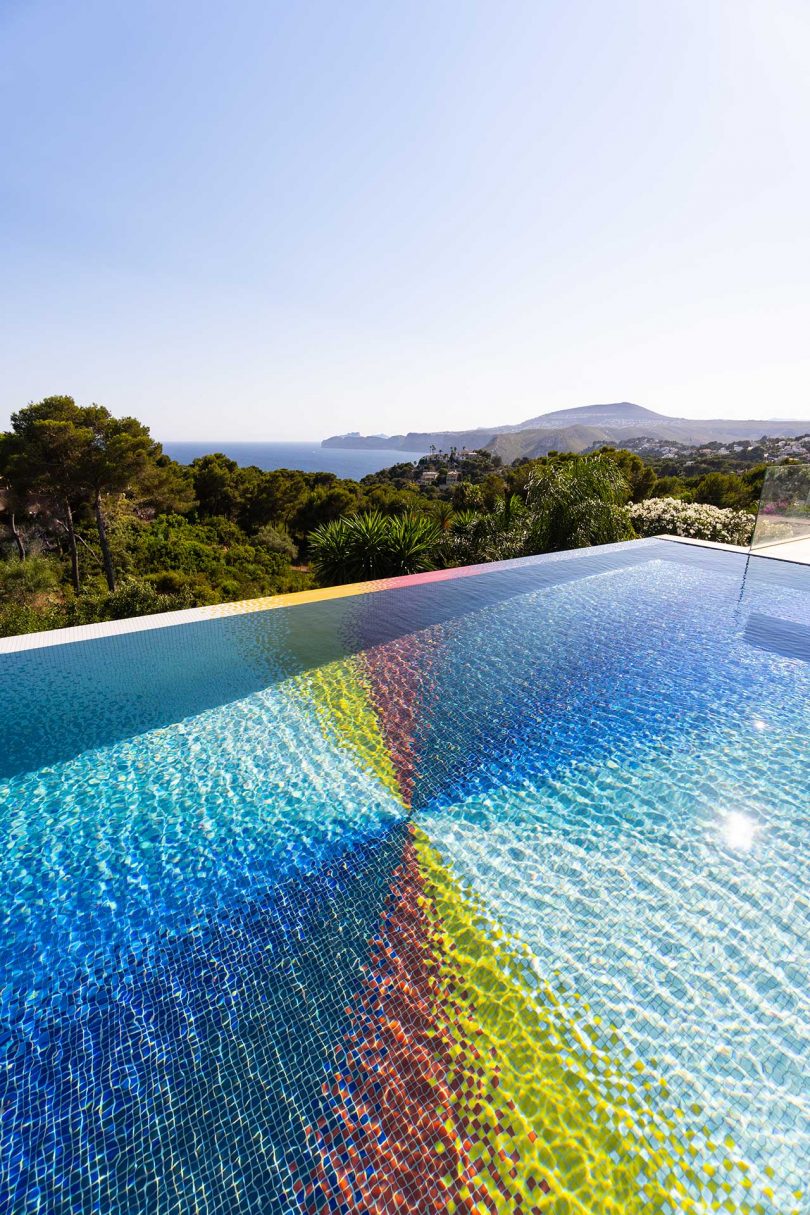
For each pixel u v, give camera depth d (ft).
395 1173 4.57
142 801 9.45
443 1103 5.03
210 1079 5.27
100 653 14.88
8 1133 4.85
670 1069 5.34
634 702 12.89
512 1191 4.41
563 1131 4.84
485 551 32.24
